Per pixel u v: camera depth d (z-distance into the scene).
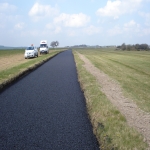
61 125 5.41
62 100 7.66
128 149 3.97
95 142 4.57
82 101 7.59
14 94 8.37
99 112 5.95
